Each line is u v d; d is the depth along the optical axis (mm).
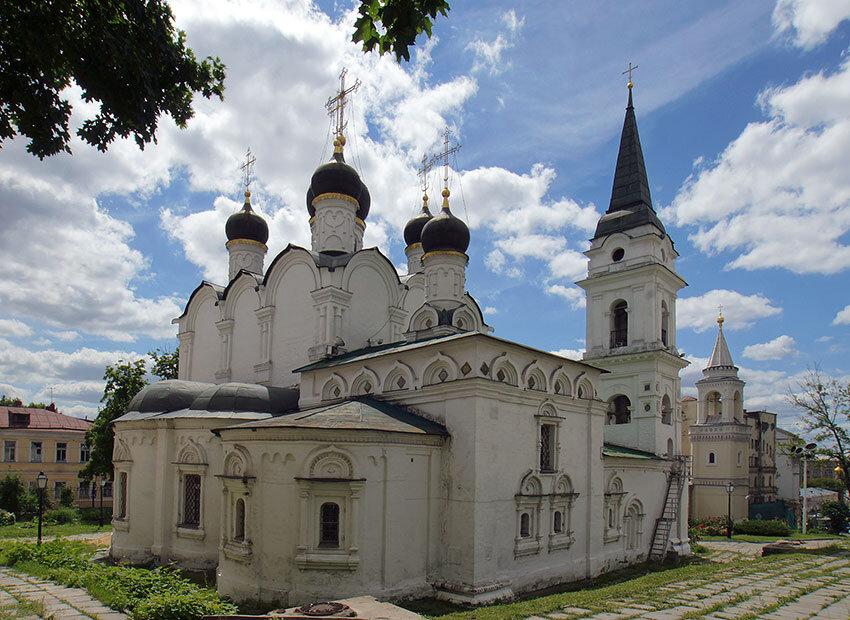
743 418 66375
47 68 8289
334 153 35719
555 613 17500
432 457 21094
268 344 32062
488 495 20609
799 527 61750
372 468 19422
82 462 60750
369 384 25359
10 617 13086
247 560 19703
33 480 57719
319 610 11883
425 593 20172
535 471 22781
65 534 36938
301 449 19266
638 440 32594
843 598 19828
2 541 29734
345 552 18531
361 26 7426
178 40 10000
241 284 34812
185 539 24859
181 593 14625
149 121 9227
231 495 20891
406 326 37219
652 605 18625
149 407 27750
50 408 70812
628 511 29234
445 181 34219
